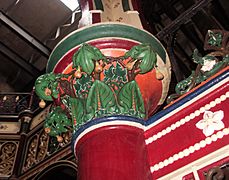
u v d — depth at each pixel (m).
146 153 2.37
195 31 9.30
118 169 2.13
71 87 2.60
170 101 2.62
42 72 13.21
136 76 2.61
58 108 2.82
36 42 12.06
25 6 12.27
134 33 2.62
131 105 2.50
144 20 3.23
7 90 13.78
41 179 7.09
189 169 2.09
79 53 2.40
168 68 2.82
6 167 7.73
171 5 9.54
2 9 12.20
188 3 9.74
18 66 12.88
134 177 2.12
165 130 2.39
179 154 2.21
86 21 3.01
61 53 2.62
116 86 2.53
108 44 2.58
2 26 12.50
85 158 2.28
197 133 2.20
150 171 2.27
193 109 2.33
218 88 2.28
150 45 2.56
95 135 2.35
